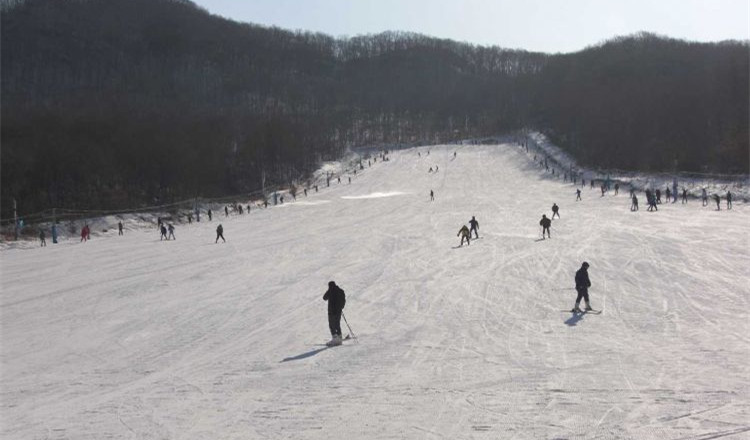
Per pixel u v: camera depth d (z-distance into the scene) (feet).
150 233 177.68
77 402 38.06
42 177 221.25
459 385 37.93
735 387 34.94
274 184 309.42
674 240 102.42
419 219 163.94
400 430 30.99
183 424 33.24
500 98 634.02
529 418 31.68
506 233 126.00
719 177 199.00
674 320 53.16
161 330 58.85
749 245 94.07
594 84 412.77
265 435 31.14
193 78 614.34
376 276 85.35
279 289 78.84
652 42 522.88
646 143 268.62
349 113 615.16
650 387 35.68
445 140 499.51
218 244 136.87
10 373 45.98
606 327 51.88
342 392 37.63
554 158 325.83
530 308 61.11
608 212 156.25
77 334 58.90
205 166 281.54
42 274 103.45
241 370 43.93
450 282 77.92
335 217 185.37
